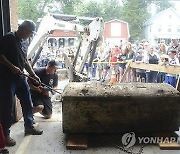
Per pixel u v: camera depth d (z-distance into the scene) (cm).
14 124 432
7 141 347
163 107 361
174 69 578
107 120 362
